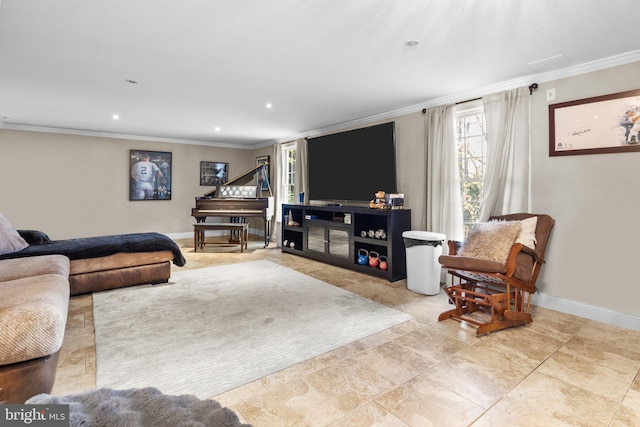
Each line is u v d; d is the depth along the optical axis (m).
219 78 3.31
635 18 2.14
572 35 2.37
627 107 2.65
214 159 7.67
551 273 3.11
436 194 3.96
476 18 2.15
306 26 2.28
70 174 6.09
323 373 1.98
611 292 2.77
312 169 5.81
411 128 4.35
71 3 1.99
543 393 1.79
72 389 1.78
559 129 3.01
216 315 2.88
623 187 2.69
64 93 3.78
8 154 5.58
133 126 5.74
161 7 2.04
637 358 2.18
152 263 3.73
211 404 0.90
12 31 2.33
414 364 2.09
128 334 2.49
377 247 4.63
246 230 6.27
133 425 0.75
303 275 4.28
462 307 2.92
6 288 1.81
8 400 1.38
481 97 3.57
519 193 3.25
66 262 2.84
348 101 4.11
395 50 2.65
